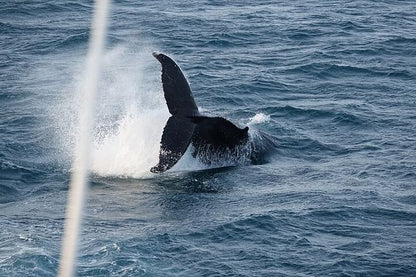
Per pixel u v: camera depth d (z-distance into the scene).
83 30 163.25
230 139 93.88
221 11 180.50
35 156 98.31
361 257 73.44
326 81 130.38
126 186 88.94
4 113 115.50
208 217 80.81
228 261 72.69
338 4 188.38
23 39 157.75
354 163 95.31
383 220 80.44
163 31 162.75
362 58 143.12
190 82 128.25
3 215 81.56
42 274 68.94
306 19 172.62
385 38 156.00
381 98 120.81
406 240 76.62
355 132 106.19
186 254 73.50
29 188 89.50
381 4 189.00
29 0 187.25
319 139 103.38
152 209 82.94
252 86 126.38
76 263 70.94
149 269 70.75
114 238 75.50
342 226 79.12
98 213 81.94
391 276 70.69
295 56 144.50
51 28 165.75
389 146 100.81
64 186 89.62
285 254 73.94
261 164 94.50
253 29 164.00
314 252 74.31
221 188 88.06
